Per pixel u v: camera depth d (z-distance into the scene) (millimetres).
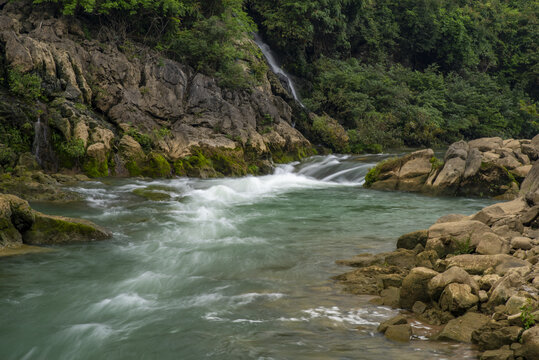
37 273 8109
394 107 36562
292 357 5066
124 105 21156
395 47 47219
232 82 25562
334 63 38094
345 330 5770
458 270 6453
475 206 15336
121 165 18938
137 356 5270
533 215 9648
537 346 4629
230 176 21234
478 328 5449
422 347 5262
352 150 29938
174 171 19984
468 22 51969
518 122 48875
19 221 9844
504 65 57219
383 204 15656
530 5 62719
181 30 26984
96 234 10328
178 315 6316
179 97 23078
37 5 22203
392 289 7113
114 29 24094
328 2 36594
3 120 17156
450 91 44438
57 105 18641
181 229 11406
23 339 5711
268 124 26172
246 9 35594
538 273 6426
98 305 6715
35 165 17078
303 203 15711
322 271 8227
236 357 5121
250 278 7883
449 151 18391
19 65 18500
